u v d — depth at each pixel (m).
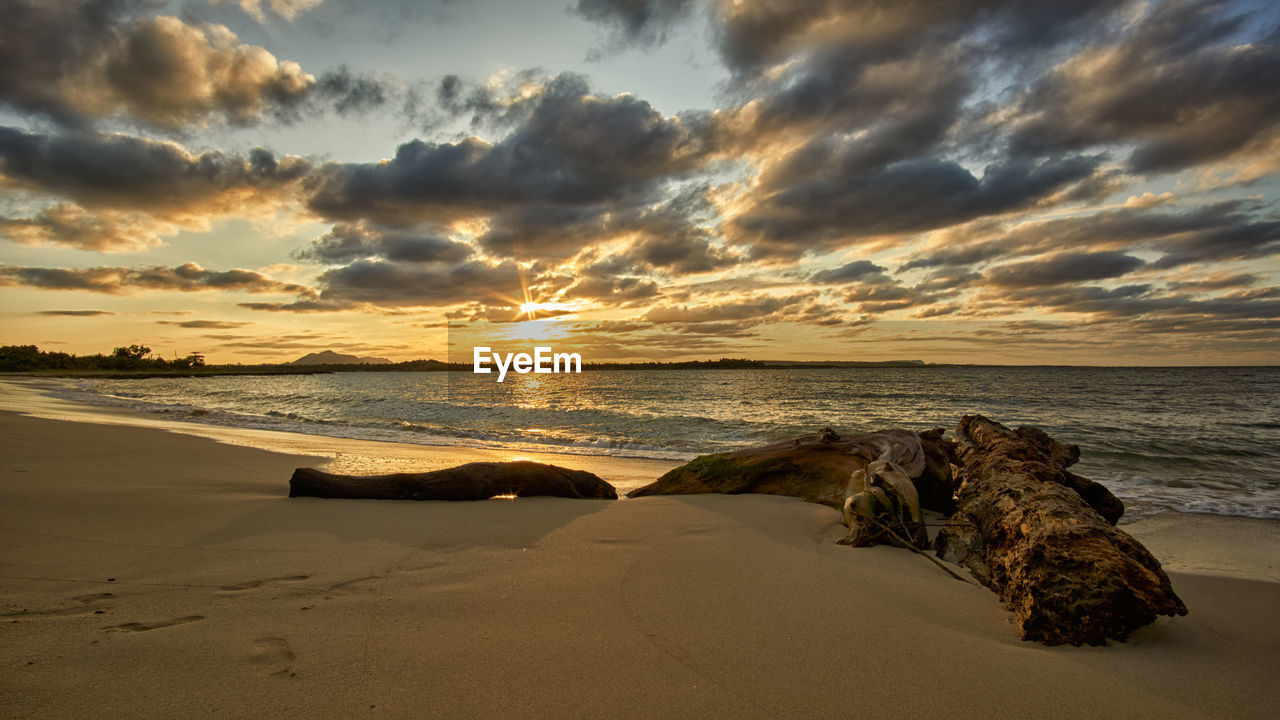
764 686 2.26
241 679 2.21
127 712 1.96
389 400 30.58
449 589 3.33
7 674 2.19
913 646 2.68
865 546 4.44
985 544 4.36
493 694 2.15
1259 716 2.19
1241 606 3.58
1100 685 2.41
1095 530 3.28
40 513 4.93
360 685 2.20
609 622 2.86
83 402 26.03
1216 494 8.52
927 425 19.44
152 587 3.28
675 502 5.98
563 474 6.53
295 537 4.48
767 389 44.16
